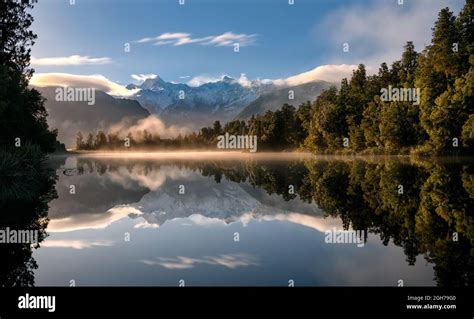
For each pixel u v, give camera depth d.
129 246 12.82
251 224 16.41
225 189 31.33
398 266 10.03
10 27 51.41
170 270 10.14
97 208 21.77
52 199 25.42
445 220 15.23
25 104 50.66
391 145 80.75
